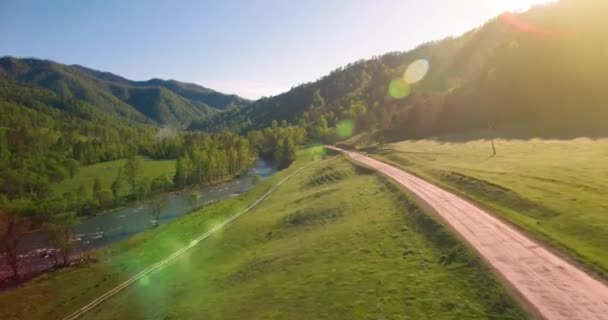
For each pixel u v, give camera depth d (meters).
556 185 40.66
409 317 23.05
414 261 30.73
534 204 36.94
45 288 49.50
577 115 80.62
